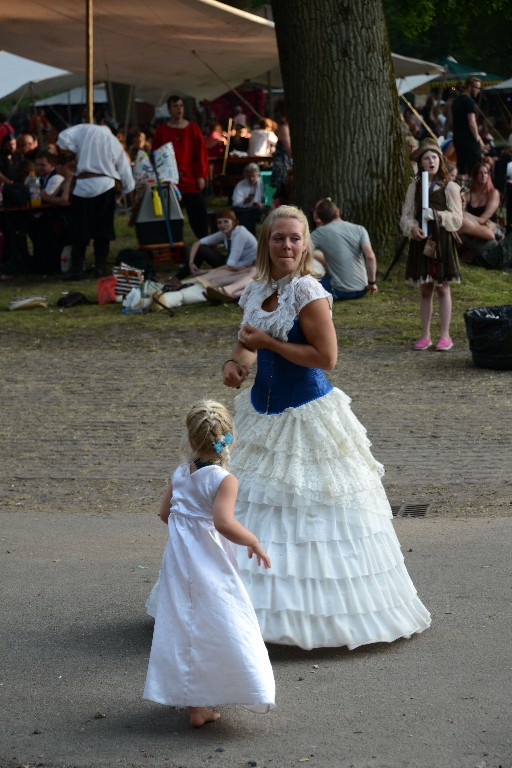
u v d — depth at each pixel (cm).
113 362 1585
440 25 6444
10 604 738
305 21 2002
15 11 2606
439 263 1516
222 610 534
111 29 2766
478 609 693
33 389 1448
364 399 1320
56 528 921
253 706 536
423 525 887
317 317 628
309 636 615
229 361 664
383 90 2031
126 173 2256
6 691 599
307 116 2036
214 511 543
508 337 1413
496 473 1024
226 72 3306
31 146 3259
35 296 2039
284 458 631
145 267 2086
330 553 621
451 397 1311
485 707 554
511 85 5334
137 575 788
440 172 1509
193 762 509
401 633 638
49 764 512
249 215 2531
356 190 2023
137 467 1103
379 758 505
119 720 559
